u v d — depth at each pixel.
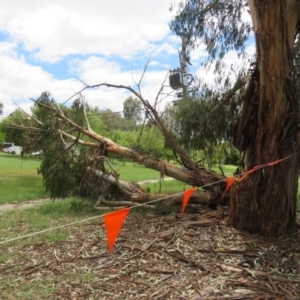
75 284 4.48
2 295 4.19
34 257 5.48
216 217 7.16
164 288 4.34
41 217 8.49
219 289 4.30
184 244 5.74
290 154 6.09
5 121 12.43
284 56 5.59
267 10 5.36
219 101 8.80
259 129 6.01
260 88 5.84
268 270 4.82
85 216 8.39
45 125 9.30
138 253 5.43
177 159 8.88
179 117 9.30
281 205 6.06
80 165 8.91
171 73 9.23
